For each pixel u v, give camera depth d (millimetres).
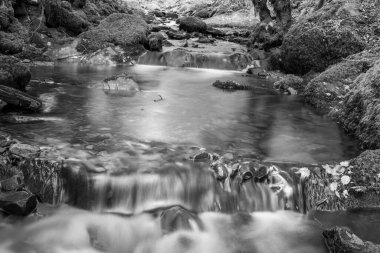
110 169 4770
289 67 11695
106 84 9266
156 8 36969
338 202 4992
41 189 4734
